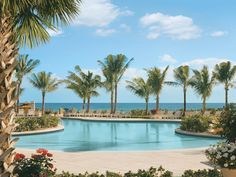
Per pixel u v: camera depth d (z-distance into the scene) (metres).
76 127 36.62
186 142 25.55
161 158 14.84
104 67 49.78
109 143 25.64
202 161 14.04
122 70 49.56
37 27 6.86
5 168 5.70
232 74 46.56
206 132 27.38
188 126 28.73
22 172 8.57
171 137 28.56
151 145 24.59
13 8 5.83
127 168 12.61
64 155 15.54
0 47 5.69
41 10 6.78
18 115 44.41
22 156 8.98
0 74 5.64
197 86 45.00
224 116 11.45
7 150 5.69
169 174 9.95
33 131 27.92
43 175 8.73
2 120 5.64
